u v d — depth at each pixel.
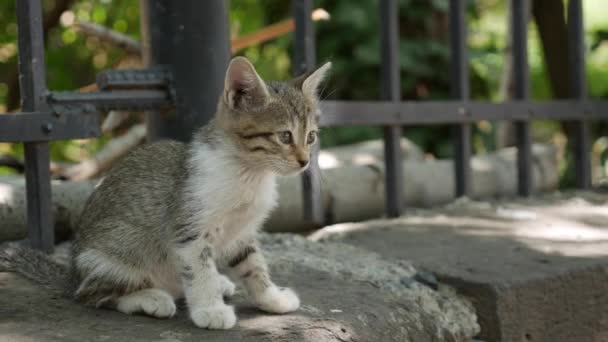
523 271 1.70
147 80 1.75
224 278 1.62
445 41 2.75
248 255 1.57
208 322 1.51
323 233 1.87
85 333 1.49
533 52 3.85
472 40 3.43
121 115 2.04
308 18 1.83
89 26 2.01
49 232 1.67
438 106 1.98
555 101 2.14
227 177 1.55
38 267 1.63
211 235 1.55
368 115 1.89
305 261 1.73
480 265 1.72
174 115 1.77
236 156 1.56
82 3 2.98
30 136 1.65
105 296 1.56
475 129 2.89
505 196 2.13
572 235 1.86
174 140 1.70
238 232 1.57
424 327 1.61
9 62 2.94
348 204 1.94
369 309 1.59
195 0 1.77
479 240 1.83
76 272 1.58
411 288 1.67
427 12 2.68
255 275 1.57
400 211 1.95
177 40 1.76
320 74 1.62
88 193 1.79
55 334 1.49
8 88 2.65
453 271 1.70
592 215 1.98
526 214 1.98
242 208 1.56
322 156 2.08
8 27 2.95
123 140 2.06
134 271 1.57
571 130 2.61
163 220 1.56
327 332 1.53
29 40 1.65
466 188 2.04
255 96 1.58
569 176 2.61
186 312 1.56
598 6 3.97
